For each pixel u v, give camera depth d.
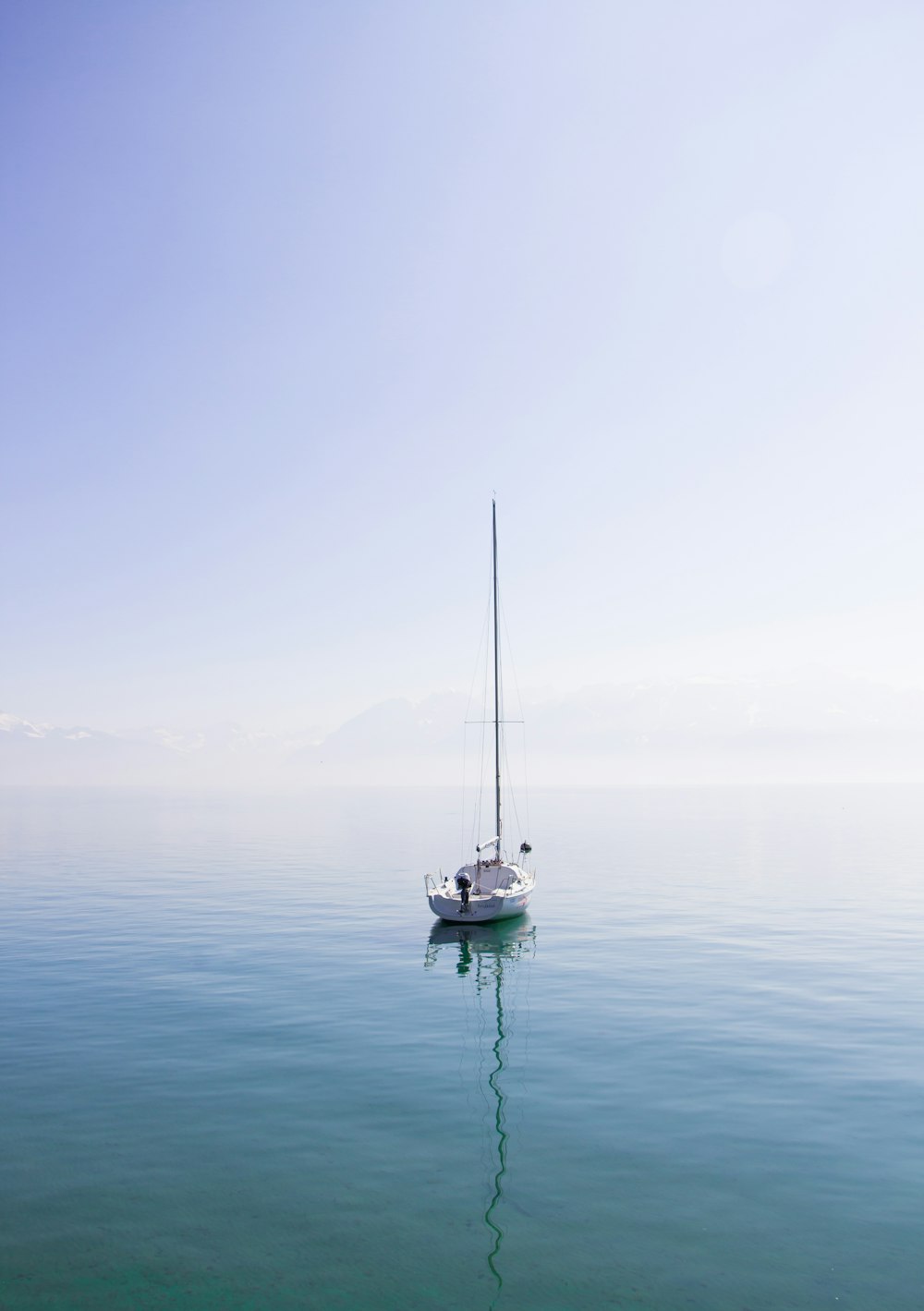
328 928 43.34
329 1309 12.35
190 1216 14.98
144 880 62.09
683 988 30.75
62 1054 23.69
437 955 36.84
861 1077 21.55
